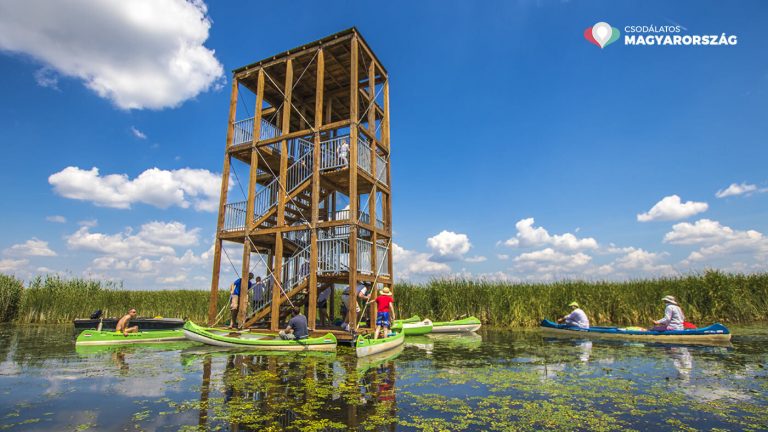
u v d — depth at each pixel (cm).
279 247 1530
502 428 538
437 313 2194
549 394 706
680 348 1221
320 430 529
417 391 725
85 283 2714
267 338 1330
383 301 1323
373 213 1634
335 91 1931
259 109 1695
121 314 2623
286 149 1608
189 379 820
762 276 2077
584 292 2094
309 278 1484
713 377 830
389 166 1844
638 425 551
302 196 1723
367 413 598
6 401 670
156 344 1423
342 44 1603
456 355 1134
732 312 1947
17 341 1521
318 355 1141
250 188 1620
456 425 548
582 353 1155
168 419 573
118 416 588
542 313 2042
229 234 1638
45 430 532
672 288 2022
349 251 1423
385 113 1875
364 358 1084
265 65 1730
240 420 568
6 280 2533
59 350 1271
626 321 2036
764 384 773
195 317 2500
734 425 552
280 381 801
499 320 2106
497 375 859
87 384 784
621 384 776
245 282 1566
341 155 1555
